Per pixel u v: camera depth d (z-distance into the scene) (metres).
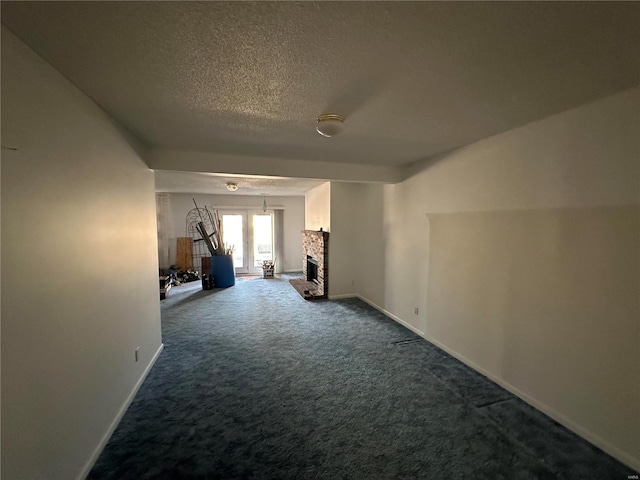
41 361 1.30
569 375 2.05
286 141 2.78
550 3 1.00
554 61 1.40
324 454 1.82
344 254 5.64
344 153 3.27
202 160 3.21
